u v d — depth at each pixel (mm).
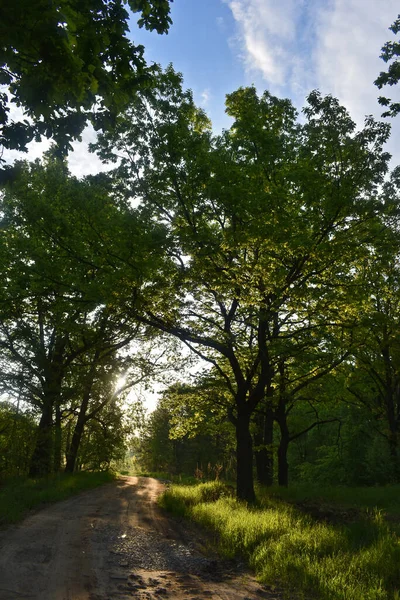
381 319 16094
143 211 15445
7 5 4699
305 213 14984
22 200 15875
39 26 5012
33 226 15383
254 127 15391
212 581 6746
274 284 15000
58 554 7844
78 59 5613
